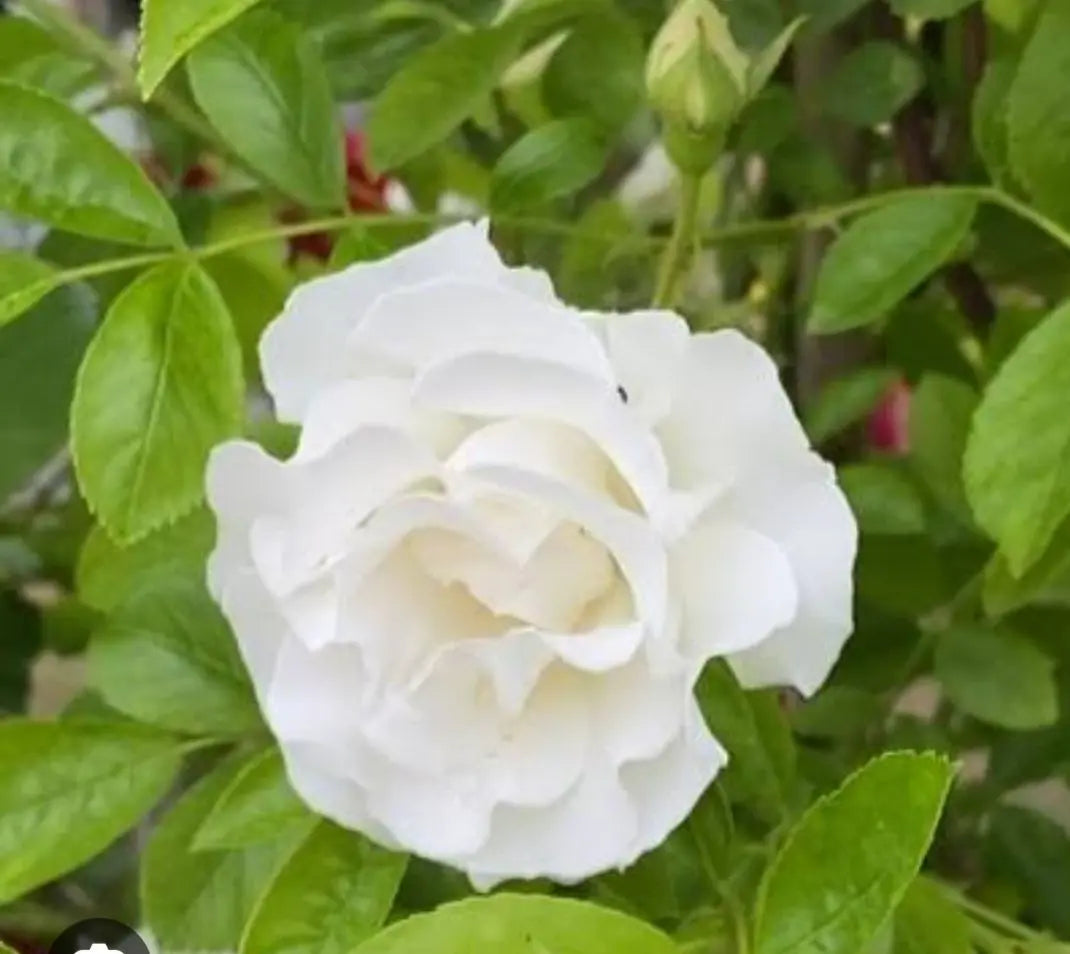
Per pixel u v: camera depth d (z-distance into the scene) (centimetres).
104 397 43
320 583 42
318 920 43
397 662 42
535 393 40
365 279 42
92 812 45
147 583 47
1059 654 52
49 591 63
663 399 42
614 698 42
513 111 56
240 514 43
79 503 59
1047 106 46
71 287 52
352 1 51
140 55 38
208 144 56
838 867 39
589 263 53
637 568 40
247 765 45
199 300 44
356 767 42
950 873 55
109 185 45
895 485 50
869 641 52
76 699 52
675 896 45
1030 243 53
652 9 52
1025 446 43
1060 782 60
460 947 38
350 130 57
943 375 52
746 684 43
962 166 54
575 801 42
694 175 46
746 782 45
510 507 40
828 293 47
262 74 48
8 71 52
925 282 55
